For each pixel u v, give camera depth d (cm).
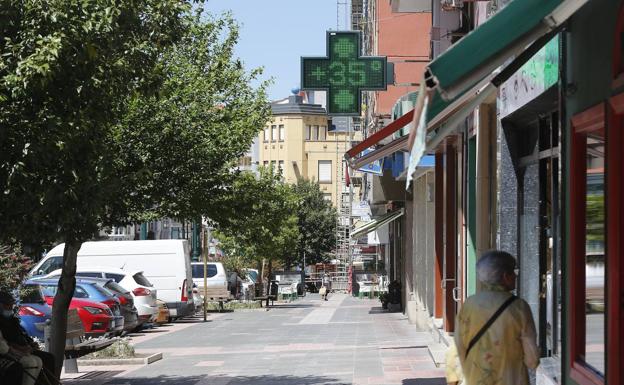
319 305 4956
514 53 630
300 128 11275
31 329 2161
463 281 1822
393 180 3419
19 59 973
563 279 952
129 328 2731
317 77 1544
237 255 5834
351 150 1453
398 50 3544
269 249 5675
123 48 1122
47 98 1026
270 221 5328
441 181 2295
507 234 1289
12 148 979
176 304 3500
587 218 885
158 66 1187
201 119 1864
